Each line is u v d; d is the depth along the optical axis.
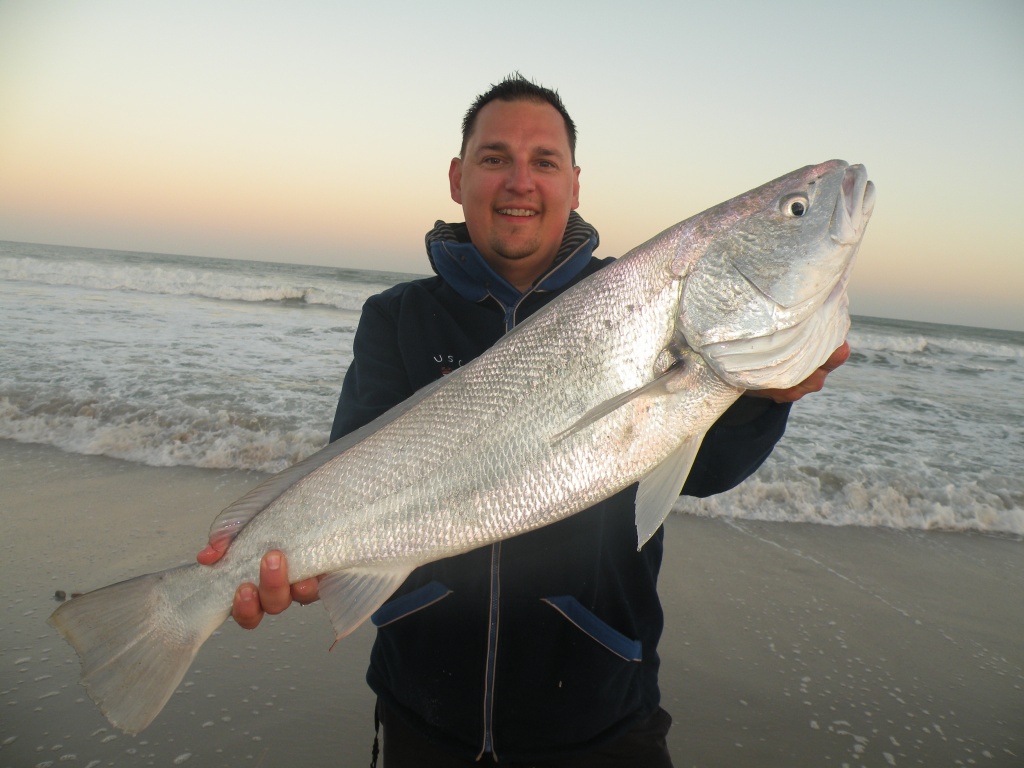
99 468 6.24
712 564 5.00
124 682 1.98
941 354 21.62
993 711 3.42
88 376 8.58
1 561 4.40
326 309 20.84
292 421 7.27
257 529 2.00
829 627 4.19
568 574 2.09
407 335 2.41
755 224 1.94
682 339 1.94
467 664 2.08
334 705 3.26
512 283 2.59
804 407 10.22
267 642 3.76
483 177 2.33
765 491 6.29
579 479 1.88
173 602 2.02
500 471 1.91
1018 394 13.68
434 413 2.00
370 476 1.98
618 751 2.13
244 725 3.08
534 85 2.36
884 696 3.52
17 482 5.80
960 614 4.44
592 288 1.98
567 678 2.06
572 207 2.64
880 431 8.83
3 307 14.30
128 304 17.16
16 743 2.88
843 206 1.92
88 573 4.31
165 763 2.83
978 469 7.24
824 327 1.92
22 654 3.46
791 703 3.43
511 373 1.96
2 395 7.67
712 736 3.16
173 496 5.66
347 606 1.95
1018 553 5.52
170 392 8.09
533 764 2.11
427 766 2.14
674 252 1.98
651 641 2.26
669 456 1.91
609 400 1.87
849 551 5.38
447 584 2.12
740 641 3.98
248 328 14.21
